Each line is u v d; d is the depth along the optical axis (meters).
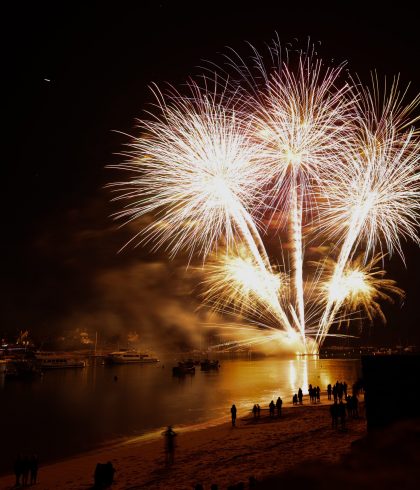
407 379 8.46
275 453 22.61
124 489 19.81
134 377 116.31
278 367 137.38
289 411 39.47
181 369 118.69
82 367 157.12
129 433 41.84
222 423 40.69
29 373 111.31
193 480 19.59
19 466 23.67
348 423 28.33
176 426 43.00
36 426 47.62
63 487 22.53
